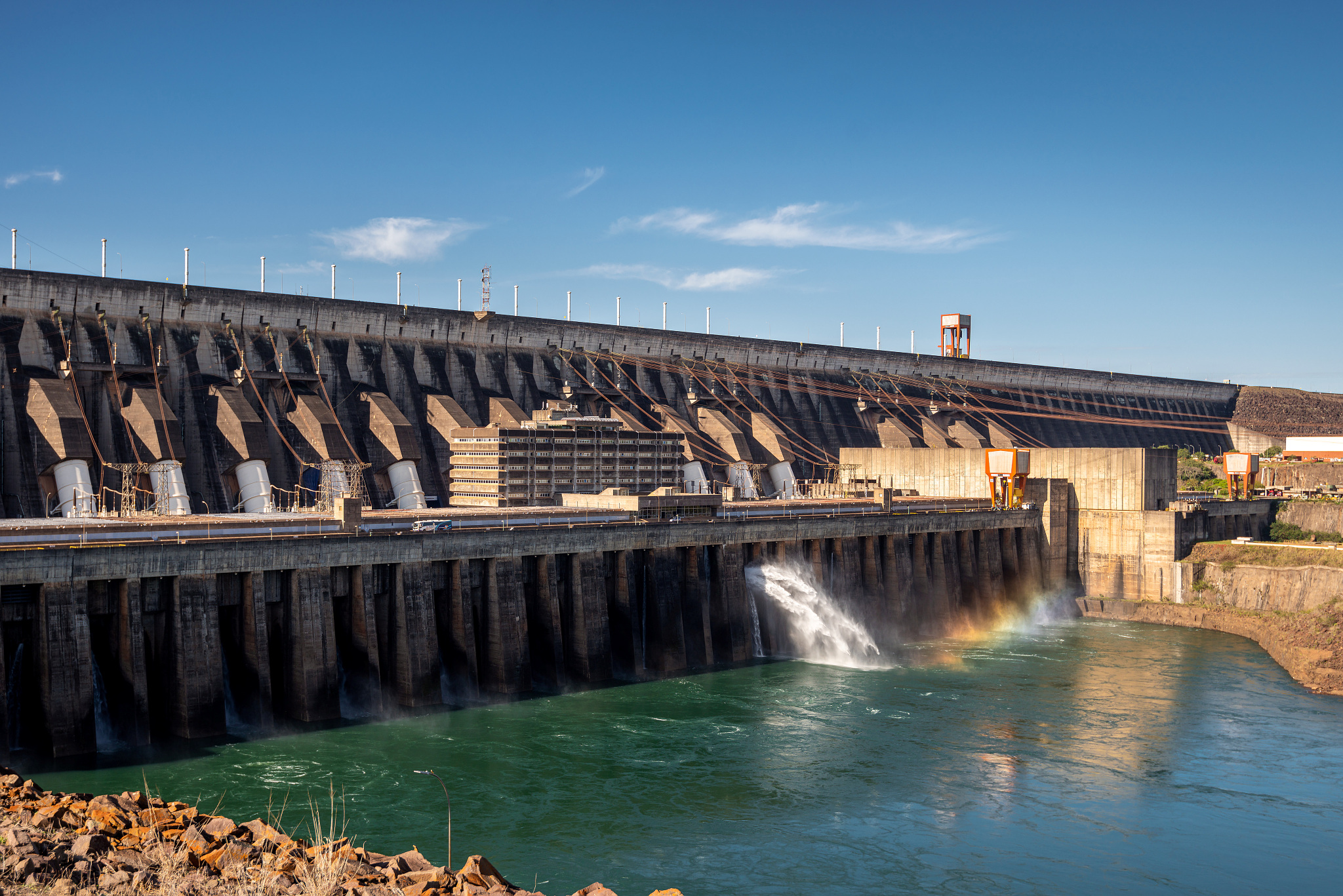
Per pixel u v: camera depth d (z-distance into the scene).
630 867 53.19
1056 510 141.25
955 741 76.00
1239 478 183.50
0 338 112.12
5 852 35.44
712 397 181.75
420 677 82.19
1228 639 119.88
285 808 58.94
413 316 148.75
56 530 70.69
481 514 96.00
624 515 103.56
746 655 106.06
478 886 37.56
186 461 121.75
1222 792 66.56
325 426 126.75
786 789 65.38
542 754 71.06
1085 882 53.56
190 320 129.00
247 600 75.12
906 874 53.75
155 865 36.66
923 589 126.62
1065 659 107.06
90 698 66.88
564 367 166.75
